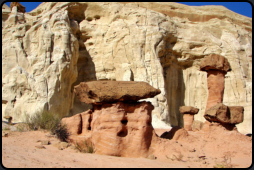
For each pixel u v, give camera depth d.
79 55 32.34
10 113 25.45
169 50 32.53
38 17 30.33
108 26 32.19
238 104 30.67
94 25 32.66
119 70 30.42
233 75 31.66
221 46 32.69
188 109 18.41
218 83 12.34
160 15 32.03
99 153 8.83
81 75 32.38
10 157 6.60
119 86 8.97
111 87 8.89
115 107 8.97
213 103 12.23
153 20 31.12
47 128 12.14
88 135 9.63
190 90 33.50
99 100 8.85
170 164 8.01
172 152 9.03
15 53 27.50
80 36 32.78
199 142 10.62
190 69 34.09
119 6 32.28
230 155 9.68
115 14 31.92
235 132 10.75
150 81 29.12
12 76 26.28
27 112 25.03
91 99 9.34
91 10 32.69
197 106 32.81
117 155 8.71
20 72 26.39
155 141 9.30
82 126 10.31
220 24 34.66
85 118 10.30
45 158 7.06
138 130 9.02
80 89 9.82
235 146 10.05
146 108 9.23
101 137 8.92
